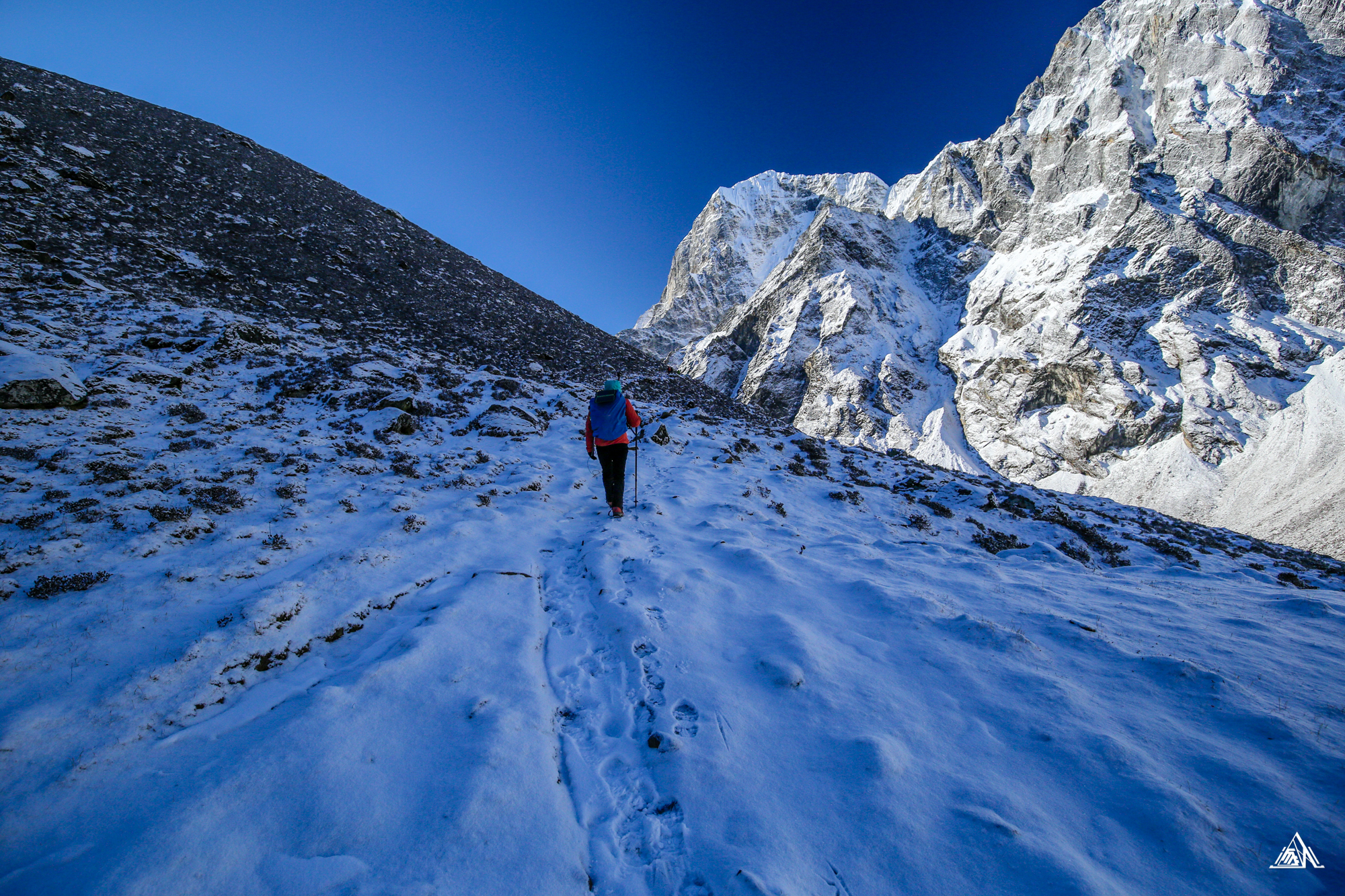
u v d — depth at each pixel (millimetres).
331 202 35938
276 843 2330
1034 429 140875
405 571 5363
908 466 17547
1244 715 3549
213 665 3537
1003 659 4352
